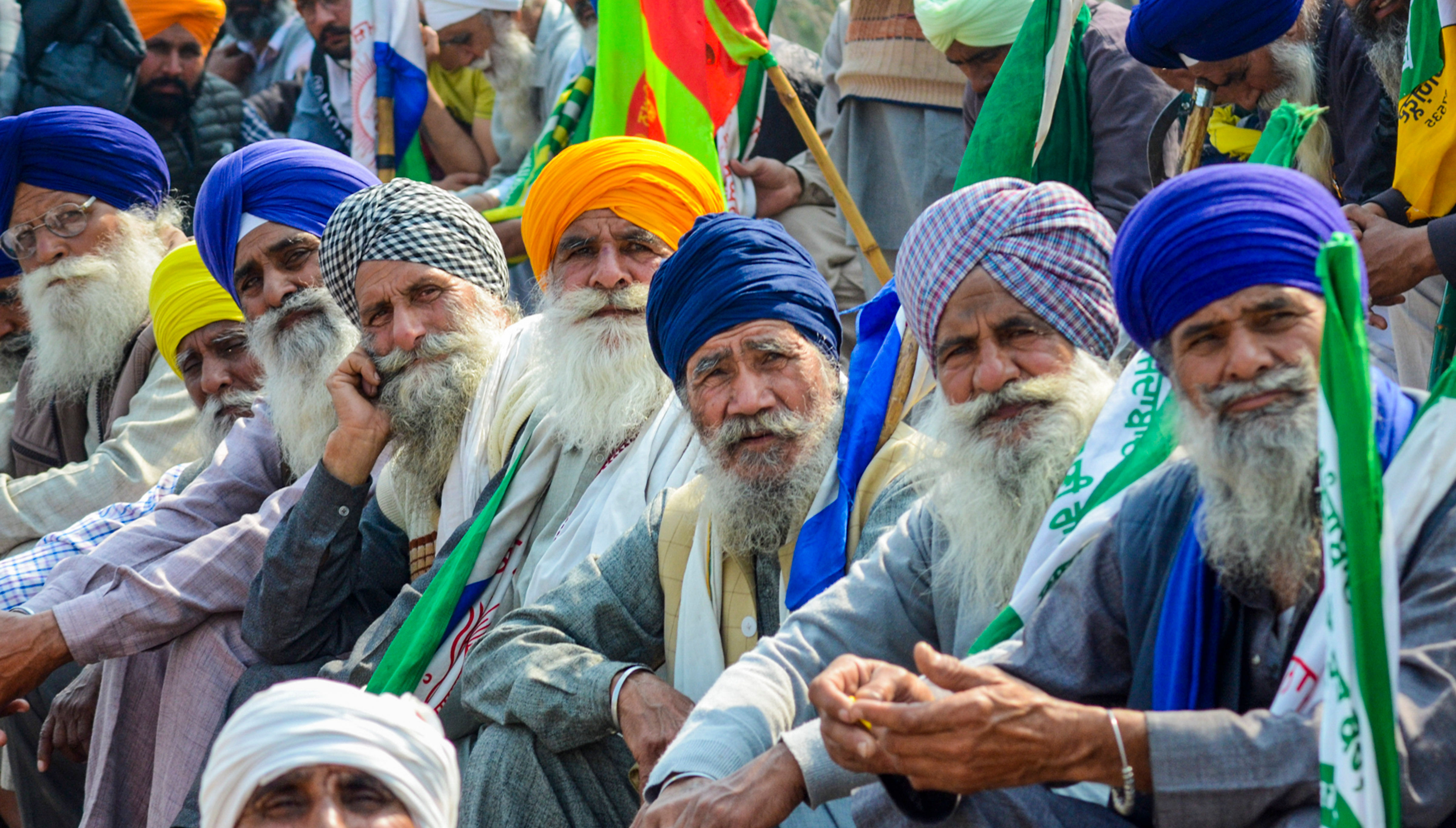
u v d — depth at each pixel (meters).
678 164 9.09
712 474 7.00
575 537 7.89
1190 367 4.86
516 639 7.14
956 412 6.26
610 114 10.84
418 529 9.06
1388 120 8.27
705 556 7.03
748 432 6.89
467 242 9.30
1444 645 4.40
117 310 11.84
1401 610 4.50
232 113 15.93
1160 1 8.45
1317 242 4.76
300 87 16.56
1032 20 8.73
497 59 14.46
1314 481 4.72
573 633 7.14
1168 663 4.94
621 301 8.65
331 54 15.55
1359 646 4.13
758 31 10.57
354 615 9.04
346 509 8.75
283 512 9.29
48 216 11.78
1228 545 4.79
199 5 15.42
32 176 11.82
